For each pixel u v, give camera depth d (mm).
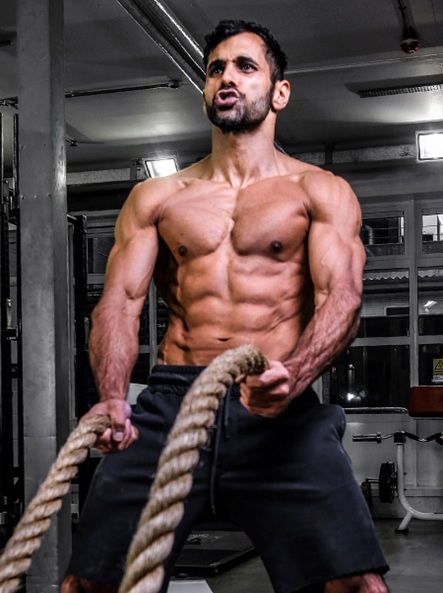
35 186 4359
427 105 8125
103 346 1984
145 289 2146
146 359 9875
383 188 9086
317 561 1972
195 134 8922
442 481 9156
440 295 9422
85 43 6691
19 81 4422
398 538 7691
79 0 5973
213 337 2098
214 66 2154
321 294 1998
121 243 2205
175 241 2178
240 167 2213
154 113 8250
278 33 6531
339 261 2004
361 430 9461
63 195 4477
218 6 6043
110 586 2080
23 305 4324
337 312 1872
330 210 2090
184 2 5980
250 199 2160
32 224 4348
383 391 9547
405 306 9500
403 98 7941
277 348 2072
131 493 2072
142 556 924
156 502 965
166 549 938
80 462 1231
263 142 2209
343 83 7566
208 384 1117
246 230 2119
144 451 2080
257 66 2141
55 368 4270
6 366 5129
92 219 10047
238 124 2148
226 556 6379
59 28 4520
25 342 4305
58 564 4121
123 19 6277
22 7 4438
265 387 1562
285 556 2004
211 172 2258
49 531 4133
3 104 7770
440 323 9414
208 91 2162
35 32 4422
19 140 4402
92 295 10125
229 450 2025
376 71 7285
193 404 1078
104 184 9328
